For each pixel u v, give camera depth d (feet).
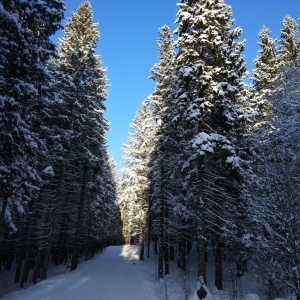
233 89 50.90
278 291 46.57
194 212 64.64
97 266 98.53
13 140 40.24
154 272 84.23
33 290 52.03
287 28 83.10
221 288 54.54
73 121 73.15
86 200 103.96
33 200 76.95
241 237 53.52
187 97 52.29
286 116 40.86
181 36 54.60
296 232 33.55
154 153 82.33
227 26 62.90
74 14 84.79
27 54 40.68
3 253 108.78
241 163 49.83
